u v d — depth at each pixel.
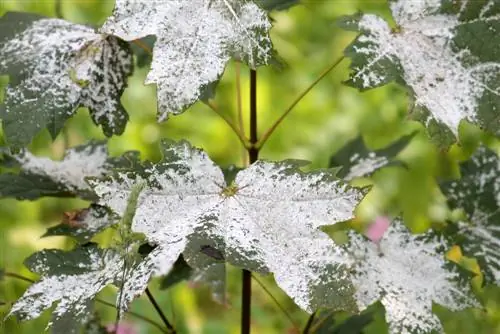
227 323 1.58
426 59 1.10
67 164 1.19
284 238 1.06
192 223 1.06
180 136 2.04
